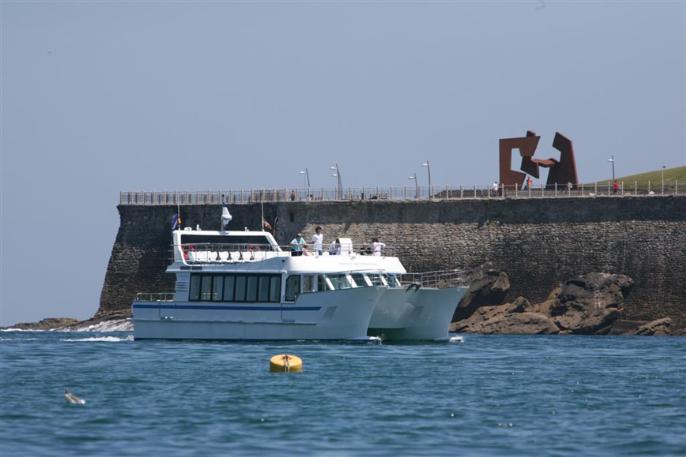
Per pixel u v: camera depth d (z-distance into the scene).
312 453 178.50
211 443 184.75
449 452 179.75
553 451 180.62
